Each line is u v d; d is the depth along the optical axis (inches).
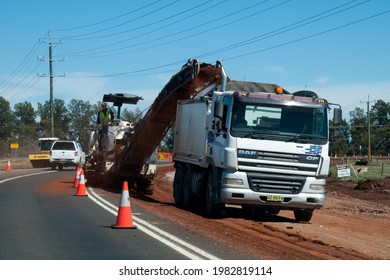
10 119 5452.8
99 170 1202.6
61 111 6028.5
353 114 5516.7
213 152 722.2
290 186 689.6
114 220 637.9
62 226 583.2
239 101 684.1
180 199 879.1
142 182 1157.1
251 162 677.9
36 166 2176.4
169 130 1022.4
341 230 706.8
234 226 655.8
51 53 3034.0
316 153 691.4
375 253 546.0
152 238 518.6
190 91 879.7
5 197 884.6
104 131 1170.0
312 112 698.2
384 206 1044.5
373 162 2694.4
